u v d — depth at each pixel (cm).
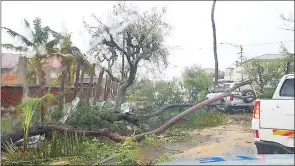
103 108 1136
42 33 1611
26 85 1336
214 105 1523
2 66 1425
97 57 1895
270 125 622
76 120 1030
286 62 2066
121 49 1819
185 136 1089
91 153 816
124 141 959
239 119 1558
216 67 2866
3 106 1218
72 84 1430
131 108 1323
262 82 1967
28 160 771
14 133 918
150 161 724
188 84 2000
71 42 1603
